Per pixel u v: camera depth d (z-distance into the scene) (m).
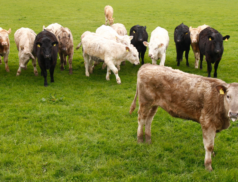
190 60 12.32
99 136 5.76
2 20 21.05
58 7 28.94
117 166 4.73
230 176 4.38
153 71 4.87
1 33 9.39
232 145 5.39
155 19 23.00
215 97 4.23
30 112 6.75
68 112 6.83
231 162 4.83
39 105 7.15
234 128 6.02
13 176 4.38
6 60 9.95
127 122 6.40
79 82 9.24
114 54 9.05
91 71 10.26
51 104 7.33
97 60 9.59
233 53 12.92
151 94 4.91
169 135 5.85
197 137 5.73
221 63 11.45
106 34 10.64
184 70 10.69
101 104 7.42
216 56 9.09
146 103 5.05
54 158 4.93
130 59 9.33
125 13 26.05
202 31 10.18
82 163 4.78
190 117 4.67
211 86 4.33
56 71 10.45
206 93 4.33
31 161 4.79
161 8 29.00
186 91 4.53
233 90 3.87
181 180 4.39
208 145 4.46
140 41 10.88
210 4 31.78
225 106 4.11
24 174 4.46
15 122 6.19
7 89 8.34
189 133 5.87
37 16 23.39
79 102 7.51
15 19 21.64
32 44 9.66
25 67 9.59
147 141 5.50
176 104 4.69
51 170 4.59
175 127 6.15
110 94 8.18
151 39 10.08
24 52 9.14
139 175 4.50
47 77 9.70
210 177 4.41
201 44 9.84
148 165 4.78
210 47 9.02
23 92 8.12
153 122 6.41
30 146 5.24
